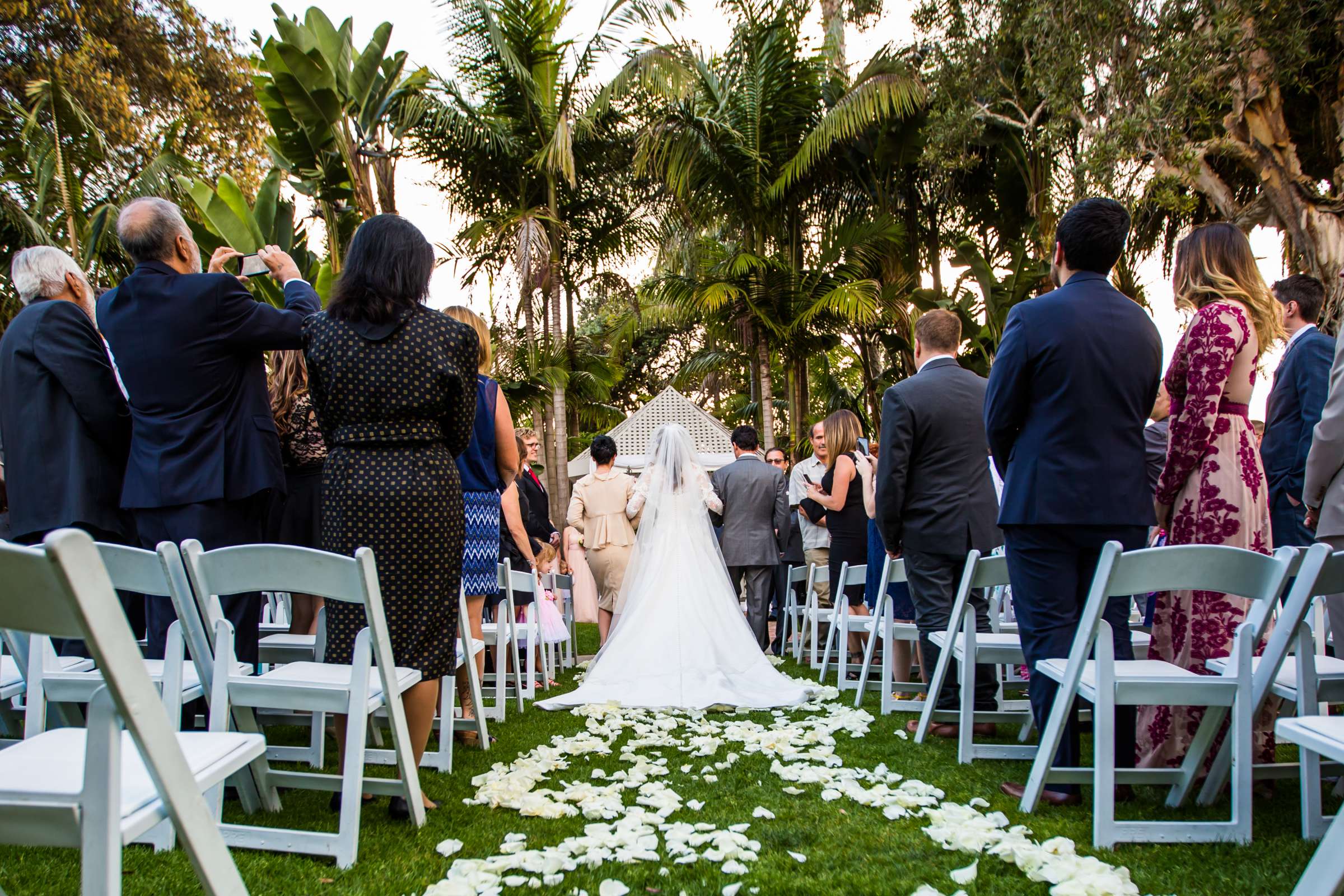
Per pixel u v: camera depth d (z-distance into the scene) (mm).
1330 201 10938
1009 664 4008
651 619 5246
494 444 4055
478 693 3799
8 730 3049
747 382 25125
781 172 14445
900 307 14234
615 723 4184
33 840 1487
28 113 12844
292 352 4016
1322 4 10242
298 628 4254
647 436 12750
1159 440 4523
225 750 1833
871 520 5422
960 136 13141
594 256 15836
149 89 15102
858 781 3201
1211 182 12117
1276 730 1915
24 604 1356
